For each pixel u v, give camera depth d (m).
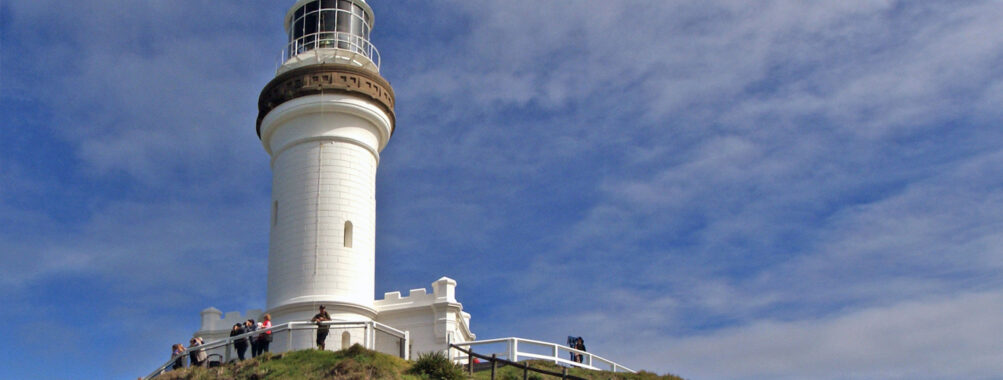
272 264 40.25
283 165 41.22
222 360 33.91
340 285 39.22
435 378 31.42
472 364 33.78
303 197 40.25
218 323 41.31
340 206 40.19
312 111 40.91
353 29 44.31
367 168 41.59
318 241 39.59
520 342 35.97
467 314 45.34
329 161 40.66
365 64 43.50
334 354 32.56
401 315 40.38
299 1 44.38
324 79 41.00
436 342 39.69
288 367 31.72
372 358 31.86
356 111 41.19
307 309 38.66
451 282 40.62
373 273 41.00
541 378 32.47
